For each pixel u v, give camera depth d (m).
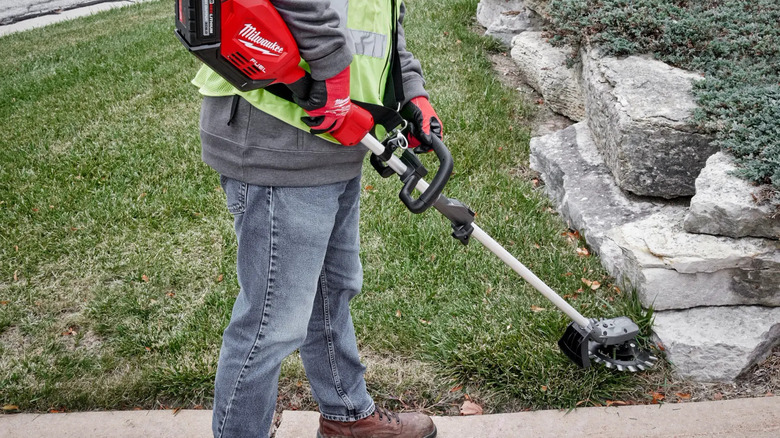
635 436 2.25
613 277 2.94
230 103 1.66
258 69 1.47
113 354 2.79
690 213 2.67
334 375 2.15
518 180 3.73
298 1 1.43
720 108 2.97
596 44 3.77
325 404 2.20
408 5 6.44
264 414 1.90
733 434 2.22
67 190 3.96
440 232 3.29
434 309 2.88
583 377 2.47
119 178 4.05
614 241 2.83
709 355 2.50
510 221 3.35
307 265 1.76
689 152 3.00
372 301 2.95
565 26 4.12
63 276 3.28
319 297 2.05
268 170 1.67
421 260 3.14
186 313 2.98
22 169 4.29
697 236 2.67
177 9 1.46
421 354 2.67
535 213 3.43
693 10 3.79
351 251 2.01
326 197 1.75
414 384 2.55
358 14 1.63
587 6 4.11
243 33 1.42
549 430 2.30
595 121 3.60
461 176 3.78
